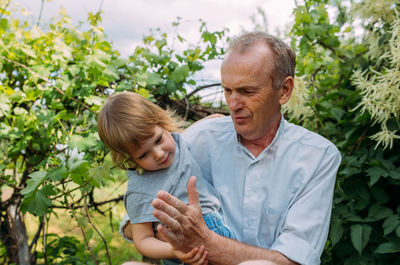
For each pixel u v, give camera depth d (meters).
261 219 1.46
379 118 1.82
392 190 1.97
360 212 1.97
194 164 1.49
